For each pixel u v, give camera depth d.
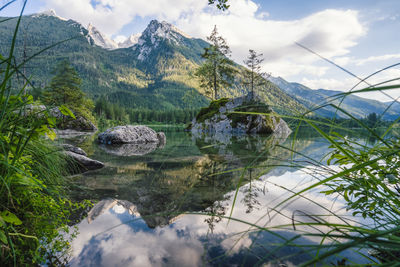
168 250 1.20
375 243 0.64
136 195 2.18
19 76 0.90
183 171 3.33
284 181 2.62
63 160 1.99
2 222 0.90
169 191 2.32
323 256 0.54
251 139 9.97
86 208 1.81
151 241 1.29
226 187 2.44
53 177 1.52
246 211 1.73
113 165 3.79
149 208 1.84
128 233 1.39
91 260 1.11
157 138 9.64
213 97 26.78
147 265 1.07
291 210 1.71
